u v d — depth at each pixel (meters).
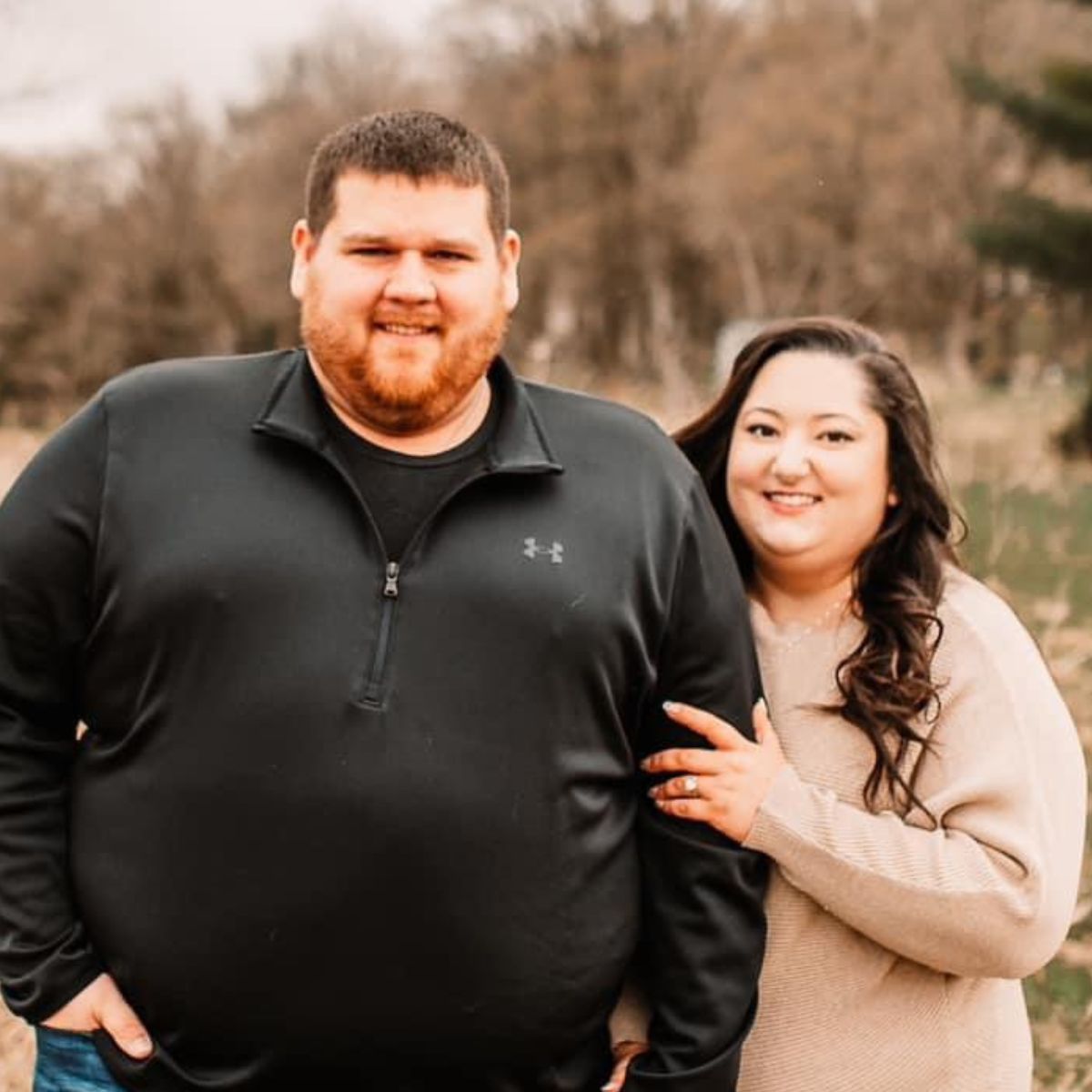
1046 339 42.50
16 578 2.56
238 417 2.58
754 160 46.53
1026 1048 2.81
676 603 2.68
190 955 2.47
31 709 2.62
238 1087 2.51
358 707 2.44
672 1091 2.66
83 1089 2.62
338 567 2.48
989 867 2.58
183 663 2.47
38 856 2.60
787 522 2.81
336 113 46.91
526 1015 2.52
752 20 50.12
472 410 2.59
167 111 43.44
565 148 47.81
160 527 2.50
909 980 2.71
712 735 2.67
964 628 2.75
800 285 49.84
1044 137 20.56
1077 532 9.47
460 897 2.45
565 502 2.60
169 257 42.41
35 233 41.97
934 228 46.50
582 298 48.19
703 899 2.66
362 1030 2.46
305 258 2.59
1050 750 2.69
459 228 2.46
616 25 47.84
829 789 2.75
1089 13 24.09
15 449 10.42
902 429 2.82
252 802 2.44
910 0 47.47
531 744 2.50
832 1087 2.71
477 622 2.49
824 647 2.84
